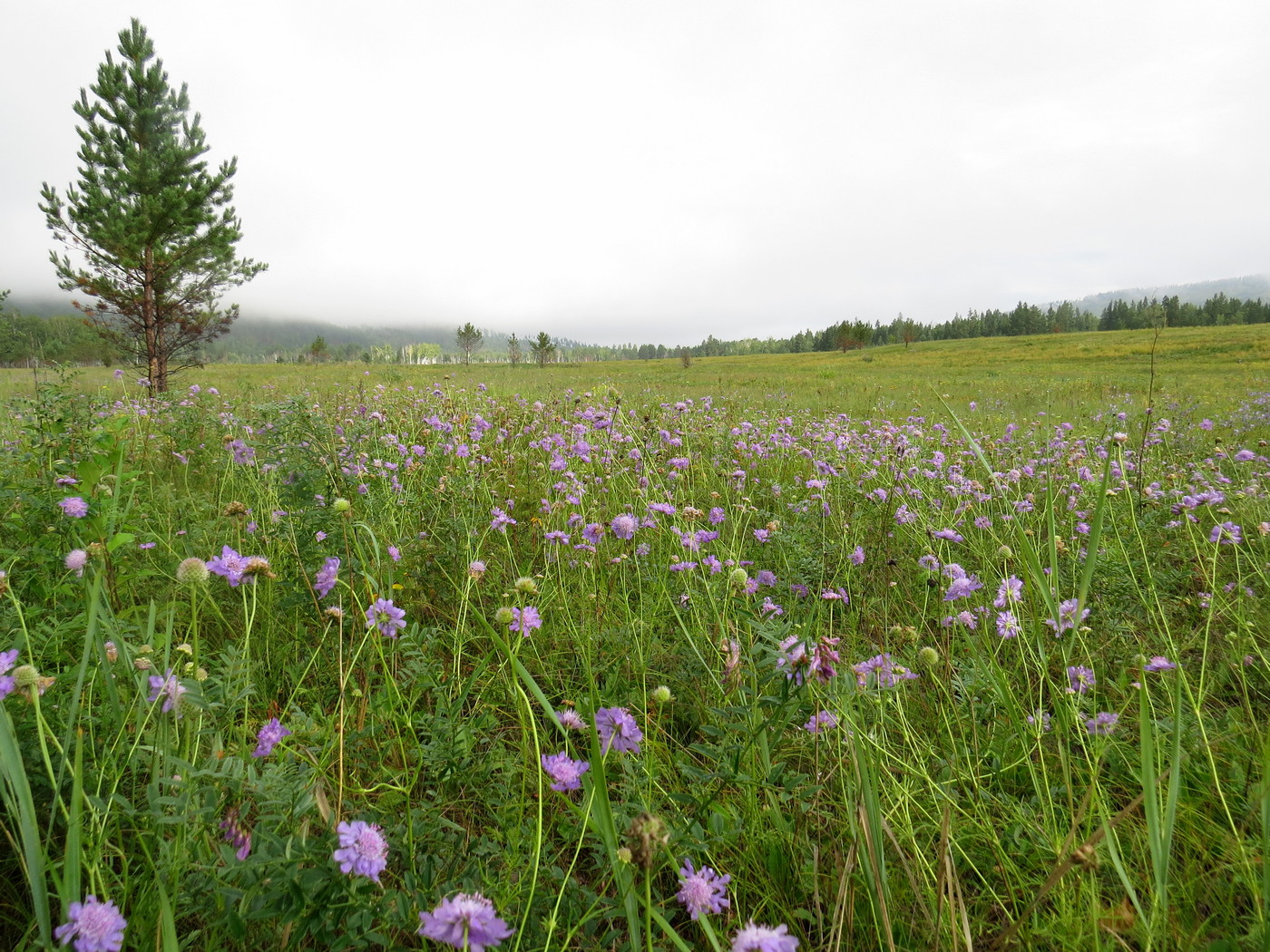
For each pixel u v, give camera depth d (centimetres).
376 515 323
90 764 148
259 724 193
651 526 345
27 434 423
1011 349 6738
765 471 573
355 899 120
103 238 1326
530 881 141
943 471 533
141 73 1409
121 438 341
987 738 209
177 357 1616
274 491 348
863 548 343
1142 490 421
